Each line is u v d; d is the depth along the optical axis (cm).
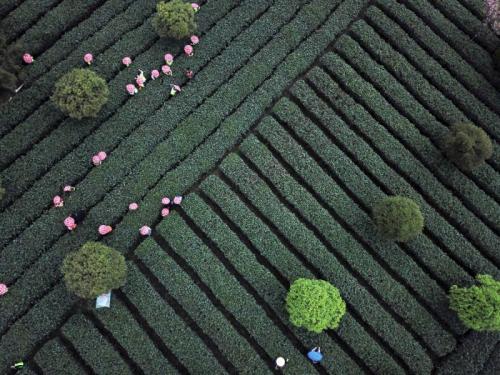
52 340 1755
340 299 1745
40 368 1738
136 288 1816
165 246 1902
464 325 1869
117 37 2103
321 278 1898
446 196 2012
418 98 2156
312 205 1956
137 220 1889
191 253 1867
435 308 1883
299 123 2050
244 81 2075
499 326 1744
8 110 1972
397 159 2042
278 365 1775
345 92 2142
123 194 1911
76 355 1778
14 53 1894
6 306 1769
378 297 1911
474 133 1938
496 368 1852
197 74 2078
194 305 1812
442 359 1862
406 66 2167
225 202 1938
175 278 1836
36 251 1838
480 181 2061
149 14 2153
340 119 2077
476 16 2300
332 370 1792
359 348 1822
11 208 1870
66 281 1675
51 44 2094
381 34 2239
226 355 1777
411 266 1922
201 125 2009
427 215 1978
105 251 1688
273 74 2109
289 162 2005
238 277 1889
